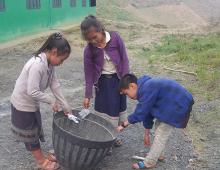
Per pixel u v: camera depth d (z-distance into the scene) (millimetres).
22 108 1977
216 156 2391
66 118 2166
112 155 2359
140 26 9250
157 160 2268
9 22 6301
